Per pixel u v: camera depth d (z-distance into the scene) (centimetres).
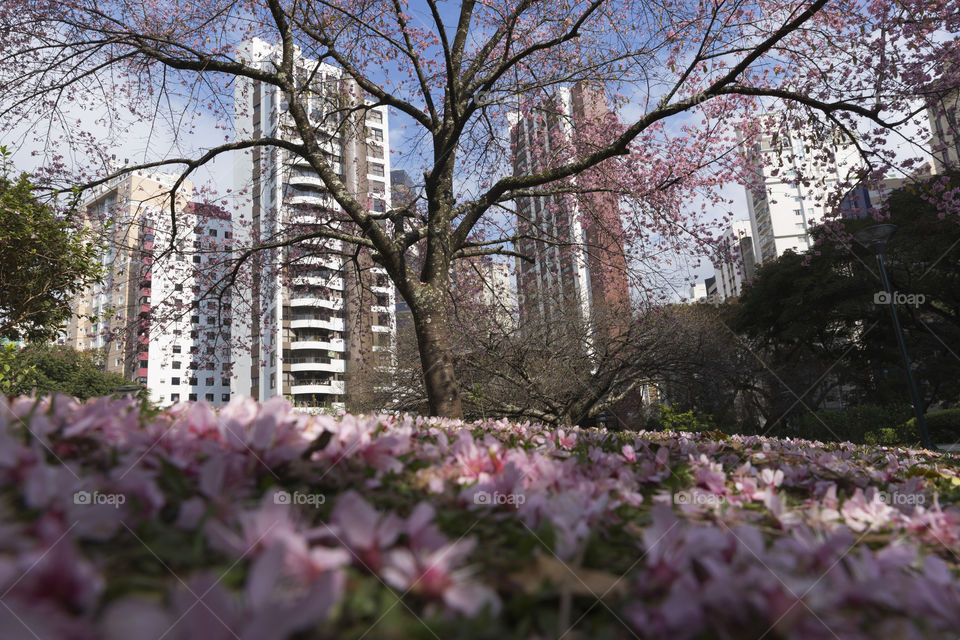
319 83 979
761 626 70
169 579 67
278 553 58
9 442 89
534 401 1240
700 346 1395
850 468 273
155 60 914
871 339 2370
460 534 106
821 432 1925
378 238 838
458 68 936
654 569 81
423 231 883
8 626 49
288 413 146
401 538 87
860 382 2627
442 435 179
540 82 852
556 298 1364
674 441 353
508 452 159
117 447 121
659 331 1209
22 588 54
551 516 104
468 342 1209
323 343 5091
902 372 2469
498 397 1250
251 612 54
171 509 97
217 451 113
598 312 1367
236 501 96
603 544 103
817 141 852
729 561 85
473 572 78
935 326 2280
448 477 146
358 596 66
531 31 966
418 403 1451
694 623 68
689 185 976
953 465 425
